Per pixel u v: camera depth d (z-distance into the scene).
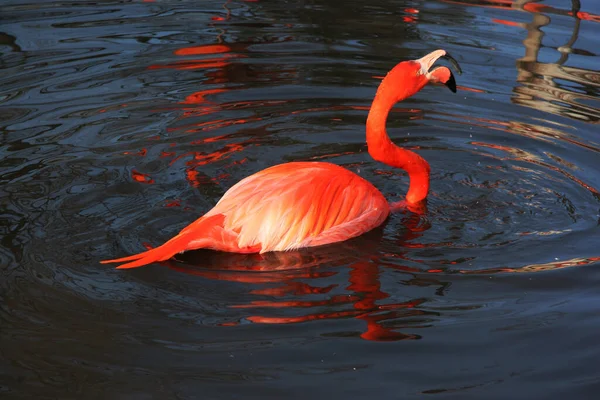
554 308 6.34
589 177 8.92
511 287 6.67
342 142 9.84
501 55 12.54
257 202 7.18
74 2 15.16
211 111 10.45
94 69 11.66
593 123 10.32
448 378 5.45
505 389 5.34
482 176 9.06
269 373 5.46
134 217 7.63
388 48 12.83
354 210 7.60
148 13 14.56
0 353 5.57
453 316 6.22
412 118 10.67
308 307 6.31
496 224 7.94
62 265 6.74
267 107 10.70
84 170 8.57
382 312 6.27
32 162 8.67
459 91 11.42
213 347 5.74
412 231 7.79
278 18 14.41
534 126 10.30
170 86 11.20
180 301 6.34
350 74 11.82
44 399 5.13
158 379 5.36
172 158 9.04
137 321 6.02
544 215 8.12
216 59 12.26
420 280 6.80
